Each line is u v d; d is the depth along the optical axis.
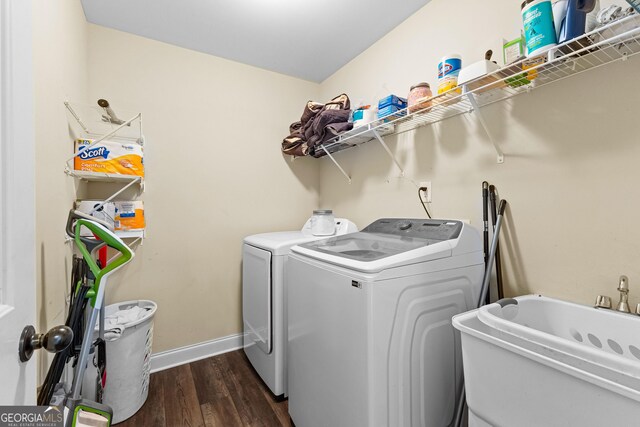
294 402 1.41
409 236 1.41
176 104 2.10
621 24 0.79
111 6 1.68
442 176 1.58
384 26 1.90
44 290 1.02
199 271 2.18
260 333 1.83
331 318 1.12
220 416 1.55
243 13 1.76
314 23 1.86
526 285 1.21
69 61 1.39
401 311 1.03
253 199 2.41
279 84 2.54
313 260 1.27
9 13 0.51
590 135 1.02
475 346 0.84
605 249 0.98
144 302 1.93
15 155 0.52
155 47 2.03
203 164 2.20
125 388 1.52
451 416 1.19
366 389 0.96
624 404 0.55
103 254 1.74
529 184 1.20
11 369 0.49
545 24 0.89
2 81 0.50
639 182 0.91
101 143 1.48
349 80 2.35
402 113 1.54
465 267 1.23
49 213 1.08
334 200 2.53
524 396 0.71
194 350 2.15
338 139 2.04
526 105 1.21
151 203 2.01
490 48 1.34
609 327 0.88
